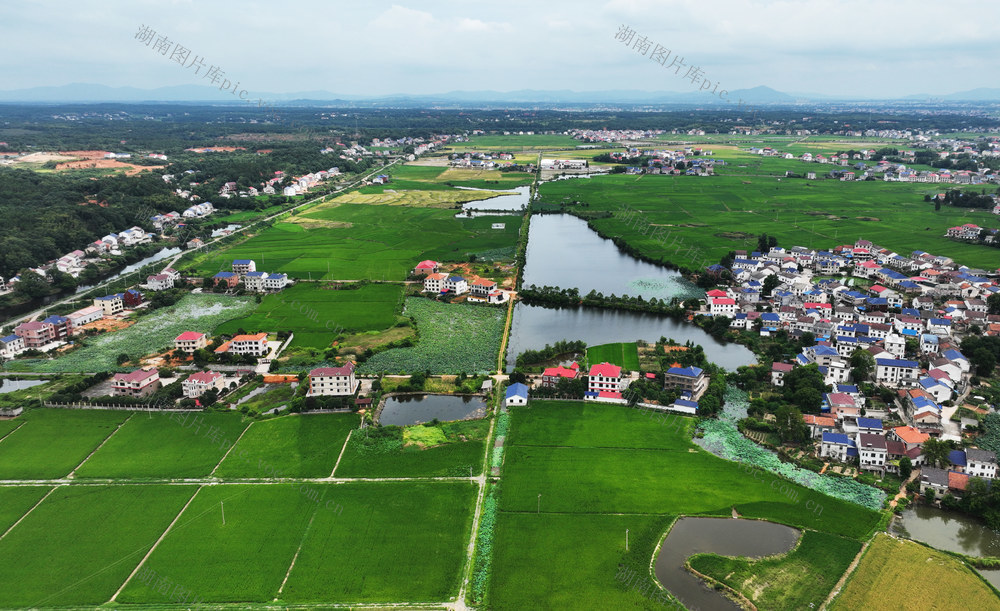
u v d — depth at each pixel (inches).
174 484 5718.5
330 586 4510.3
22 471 5910.4
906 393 7219.5
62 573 4658.0
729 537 4990.2
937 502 5349.4
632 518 5211.6
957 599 4318.4
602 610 4271.7
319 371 7342.5
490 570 4650.6
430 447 6279.5
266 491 5595.5
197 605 4350.4
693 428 6633.9
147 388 7460.6
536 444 6328.7
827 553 4771.2
